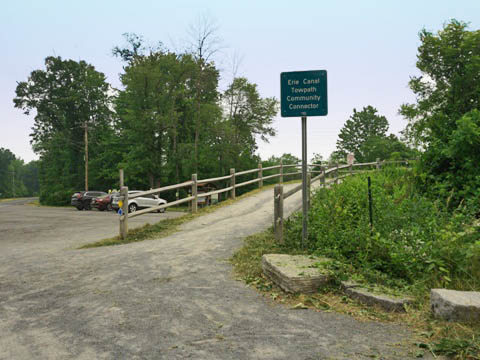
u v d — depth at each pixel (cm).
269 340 362
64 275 643
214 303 477
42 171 6375
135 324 409
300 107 682
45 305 486
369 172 1347
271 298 494
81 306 477
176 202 1245
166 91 4275
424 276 502
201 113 4247
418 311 421
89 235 1369
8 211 3403
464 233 536
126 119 4278
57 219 2297
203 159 4325
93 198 3512
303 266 546
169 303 479
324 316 427
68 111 5753
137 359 325
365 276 527
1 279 632
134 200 2772
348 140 6844
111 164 5372
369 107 6875
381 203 691
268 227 956
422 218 621
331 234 660
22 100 5634
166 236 1011
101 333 386
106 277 618
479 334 350
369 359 319
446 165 1075
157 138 4434
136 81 4134
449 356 323
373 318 418
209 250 778
